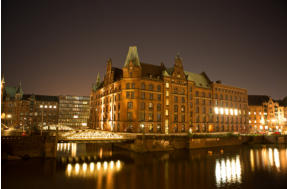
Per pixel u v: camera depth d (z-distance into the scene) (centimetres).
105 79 10262
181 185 3981
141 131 7900
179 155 6362
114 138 6244
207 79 11156
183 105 9312
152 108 8362
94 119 11450
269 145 9256
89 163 5306
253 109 14275
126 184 3928
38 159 5175
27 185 3659
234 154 6919
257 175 4681
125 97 8181
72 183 3866
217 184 4084
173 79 9144
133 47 8662
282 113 14775
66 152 6819
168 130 8644
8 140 5028
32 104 15725
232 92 11781
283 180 4362
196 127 9725
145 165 5209
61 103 17600
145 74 8606
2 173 4153
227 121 11181
